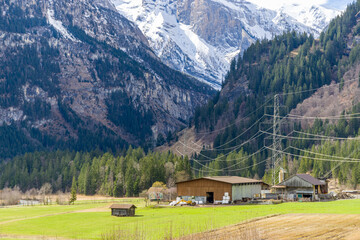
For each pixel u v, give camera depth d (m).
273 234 60.47
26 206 156.00
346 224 66.94
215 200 117.56
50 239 71.12
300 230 62.91
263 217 77.12
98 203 158.00
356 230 61.84
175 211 100.81
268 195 128.62
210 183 118.88
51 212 124.12
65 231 81.81
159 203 128.75
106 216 102.25
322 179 138.25
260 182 133.62
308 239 56.75
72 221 96.00
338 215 77.19
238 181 120.88
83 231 79.75
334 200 120.12
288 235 59.56
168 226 73.31
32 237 74.81
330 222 69.31
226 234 61.16
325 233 60.28
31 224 94.38
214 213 90.25
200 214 90.31
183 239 58.69
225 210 95.94
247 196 124.62
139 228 74.12
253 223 70.69
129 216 99.00
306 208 92.06
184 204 114.50
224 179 122.25
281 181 139.88
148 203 136.38
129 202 152.12
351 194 142.50
